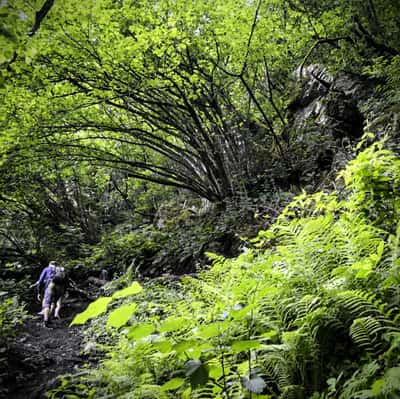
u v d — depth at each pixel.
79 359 5.65
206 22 9.87
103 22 8.27
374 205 3.52
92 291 11.75
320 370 2.53
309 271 3.35
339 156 8.56
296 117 12.51
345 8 9.94
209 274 5.51
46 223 15.73
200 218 13.73
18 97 8.99
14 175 12.79
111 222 20.98
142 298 6.96
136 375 3.28
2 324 6.03
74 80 10.00
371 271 2.83
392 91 7.60
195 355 1.67
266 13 10.07
